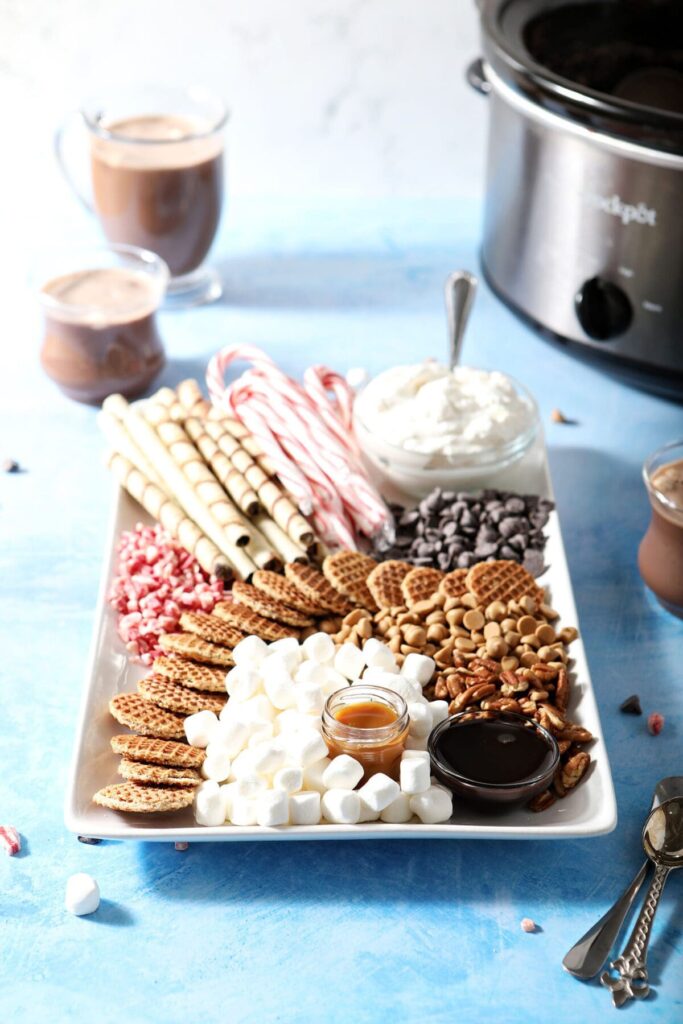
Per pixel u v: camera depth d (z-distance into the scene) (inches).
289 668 41.4
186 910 35.4
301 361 63.2
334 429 53.4
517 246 62.4
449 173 82.4
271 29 75.7
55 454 57.0
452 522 49.8
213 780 37.6
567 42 63.7
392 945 34.4
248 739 38.3
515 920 35.2
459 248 75.1
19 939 34.4
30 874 36.6
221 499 49.3
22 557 50.4
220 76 77.5
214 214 66.7
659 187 52.5
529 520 50.6
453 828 35.7
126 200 64.0
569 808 37.6
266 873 36.7
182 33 75.7
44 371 59.5
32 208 81.7
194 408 55.2
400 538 50.5
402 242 75.8
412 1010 32.5
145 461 52.3
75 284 58.7
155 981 33.3
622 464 56.8
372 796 36.3
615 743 41.7
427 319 67.7
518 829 35.7
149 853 37.4
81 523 52.6
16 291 70.3
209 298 69.0
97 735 39.8
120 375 58.1
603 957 33.5
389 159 81.5
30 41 75.5
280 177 82.3
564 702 41.1
